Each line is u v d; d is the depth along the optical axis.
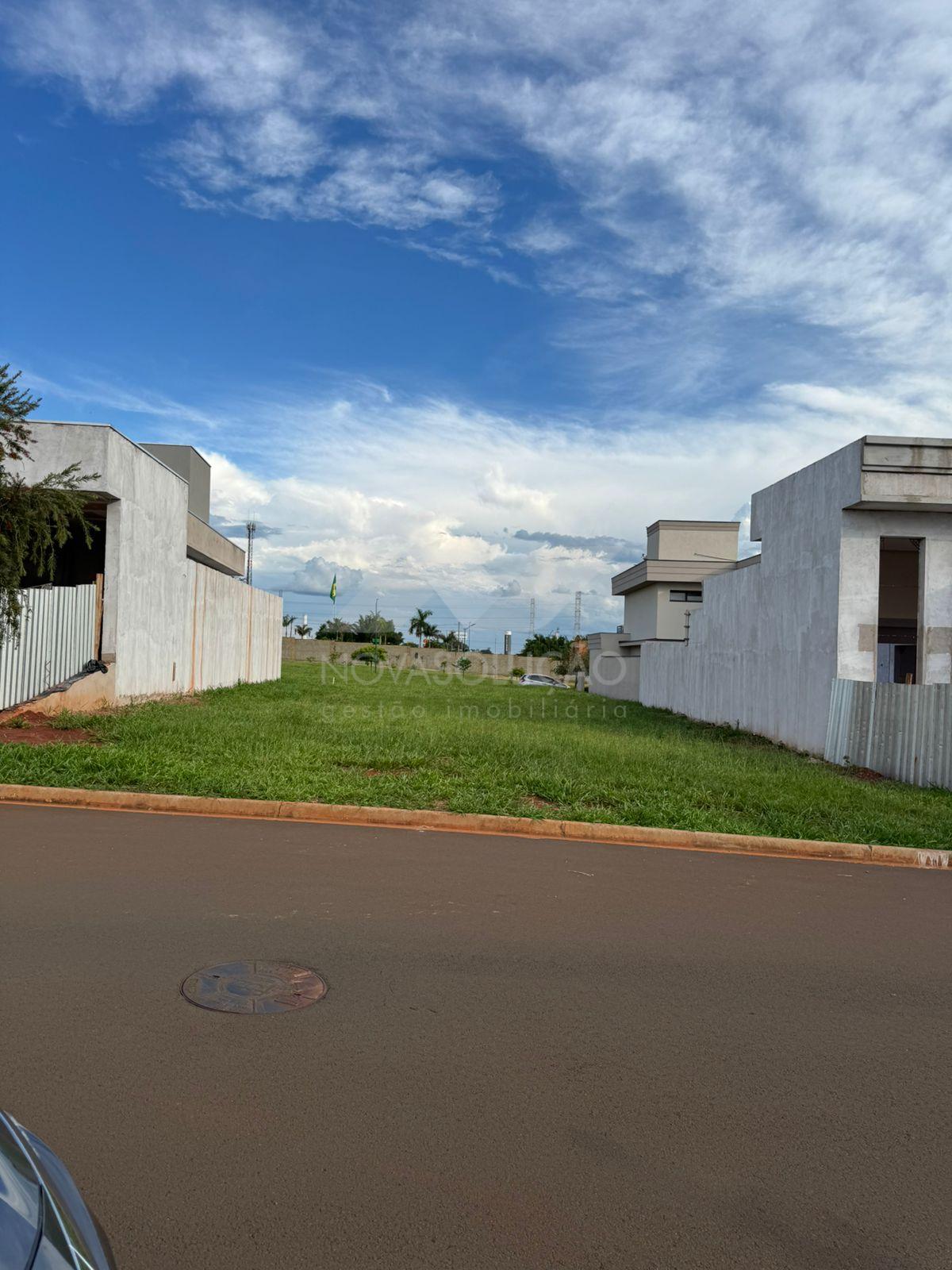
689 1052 4.05
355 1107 3.41
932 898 7.00
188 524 22.92
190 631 21.23
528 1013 4.37
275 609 33.03
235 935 5.23
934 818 9.87
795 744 16.86
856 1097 3.71
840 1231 2.83
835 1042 4.23
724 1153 3.24
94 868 6.50
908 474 14.27
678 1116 3.48
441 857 7.41
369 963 4.92
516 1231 2.74
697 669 24.06
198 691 22.02
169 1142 3.11
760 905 6.52
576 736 16.12
